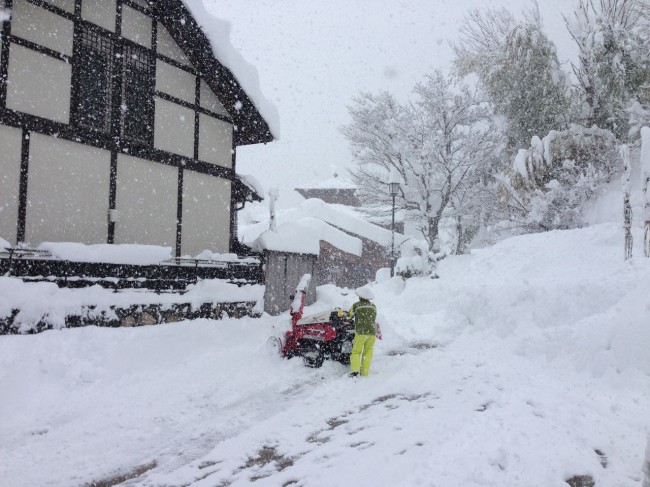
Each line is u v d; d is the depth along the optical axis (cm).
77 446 500
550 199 1744
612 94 1956
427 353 939
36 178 922
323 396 665
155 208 1155
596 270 1077
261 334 1054
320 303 1667
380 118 2627
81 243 962
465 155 2422
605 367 670
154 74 1167
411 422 514
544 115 2184
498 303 1095
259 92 1387
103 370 732
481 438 434
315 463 429
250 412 605
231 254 1298
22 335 740
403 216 2672
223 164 1356
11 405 599
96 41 1051
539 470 385
